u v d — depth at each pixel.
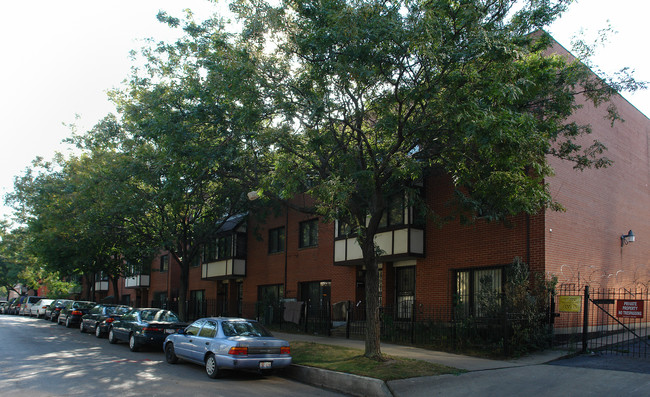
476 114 9.45
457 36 10.66
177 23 13.95
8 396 8.71
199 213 22.08
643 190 19.20
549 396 8.53
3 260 57.50
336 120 12.04
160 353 15.48
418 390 9.28
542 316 13.00
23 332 23.33
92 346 17.20
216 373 10.95
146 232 22.67
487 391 9.02
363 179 11.42
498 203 10.78
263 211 22.34
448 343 14.05
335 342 15.93
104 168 18.08
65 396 8.77
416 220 17.25
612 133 17.75
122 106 18.20
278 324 22.34
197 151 12.45
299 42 11.35
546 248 13.86
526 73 10.52
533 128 10.27
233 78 11.75
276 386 10.50
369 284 11.73
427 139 11.70
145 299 40.31
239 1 12.11
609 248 16.56
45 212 22.02
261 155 14.16
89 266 29.88
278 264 25.02
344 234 19.83
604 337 15.06
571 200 15.19
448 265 16.48
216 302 28.39
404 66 11.03
